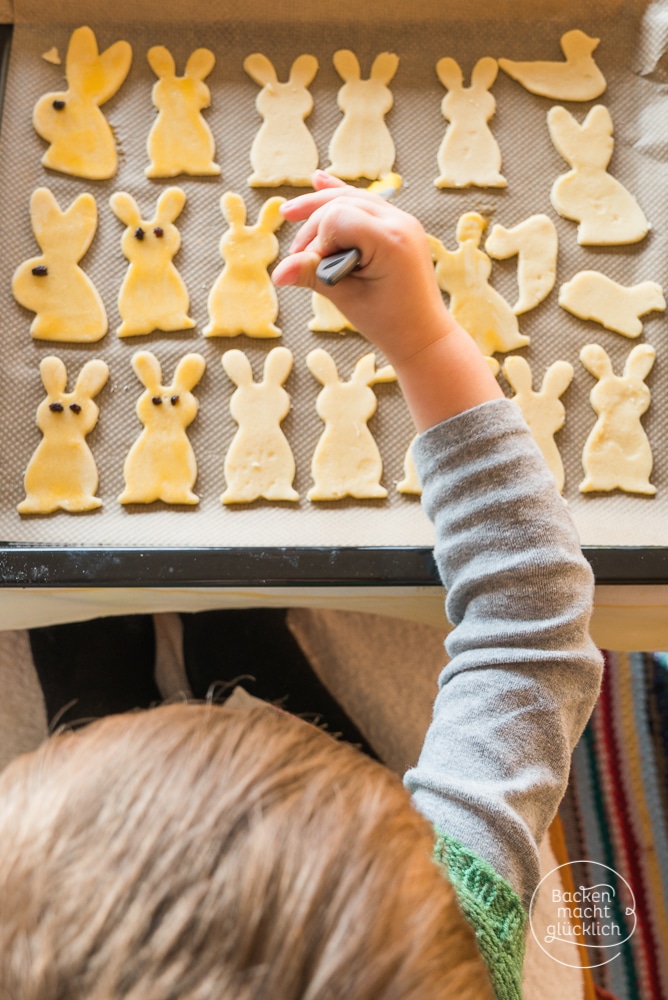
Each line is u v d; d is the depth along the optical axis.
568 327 0.84
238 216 0.84
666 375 0.84
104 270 0.83
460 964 0.31
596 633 0.82
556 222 0.86
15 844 0.30
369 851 0.31
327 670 0.93
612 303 0.84
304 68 0.86
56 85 0.85
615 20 0.87
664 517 0.80
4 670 0.95
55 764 0.33
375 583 0.74
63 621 0.83
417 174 0.86
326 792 0.32
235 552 0.74
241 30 0.86
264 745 0.34
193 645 0.90
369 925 0.29
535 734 0.49
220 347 0.83
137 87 0.86
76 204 0.83
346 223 0.52
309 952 0.28
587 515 0.80
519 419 0.55
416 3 0.86
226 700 0.90
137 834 0.30
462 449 0.54
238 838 0.30
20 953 0.27
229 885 0.28
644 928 1.02
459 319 0.83
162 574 0.73
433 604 0.79
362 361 0.82
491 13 0.87
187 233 0.84
